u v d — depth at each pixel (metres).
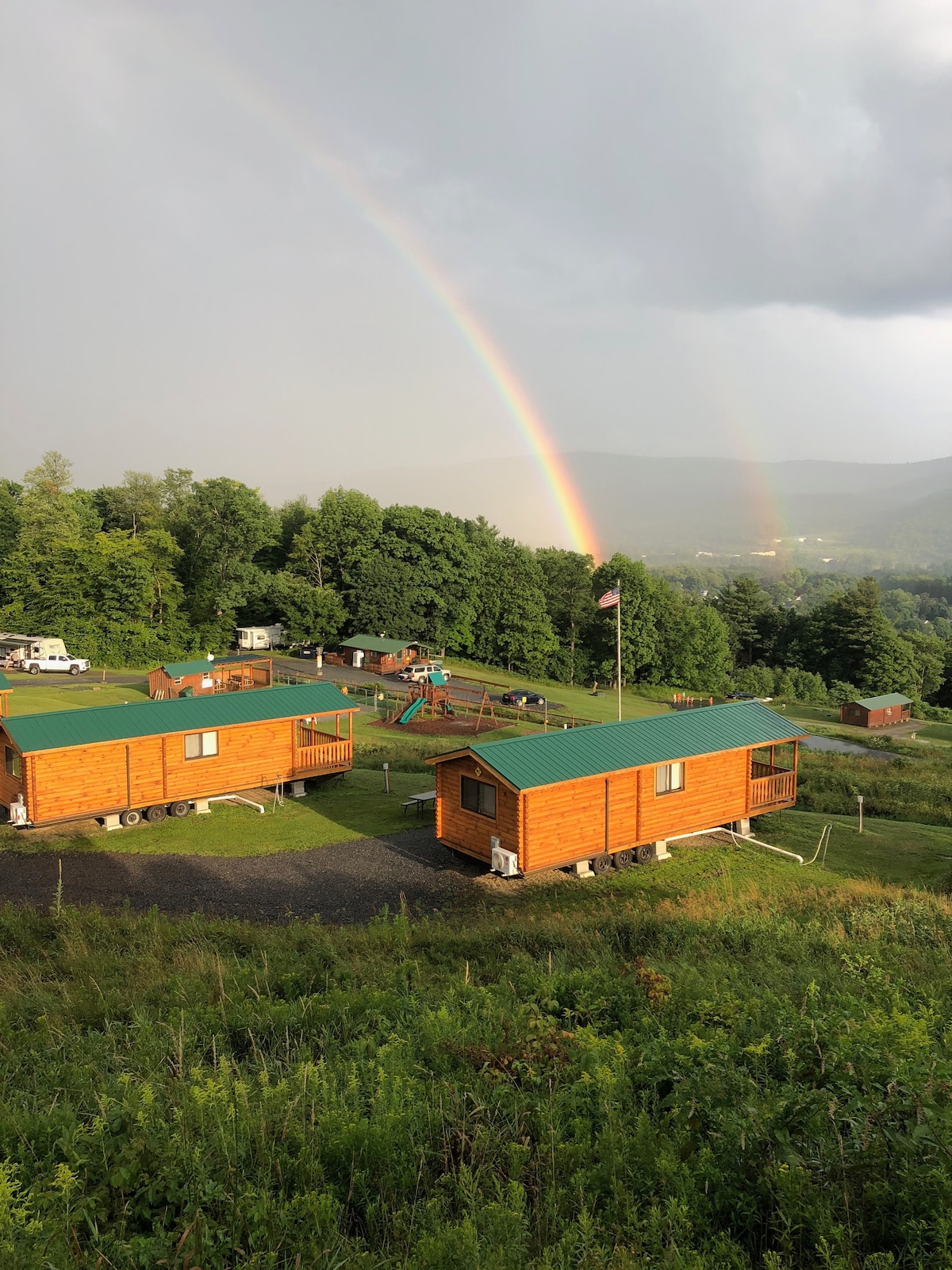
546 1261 5.24
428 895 20.83
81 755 25.30
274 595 87.25
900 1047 7.25
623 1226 5.59
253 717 28.64
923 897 19.98
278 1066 9.00
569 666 100.75
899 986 11.80
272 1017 10.74
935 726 87.12
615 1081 7.89
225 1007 11.36
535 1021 9.91
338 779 33.34
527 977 12.76
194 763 27.64
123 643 72.69
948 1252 4.87
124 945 15.66
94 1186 6.41
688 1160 6.38
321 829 26.42
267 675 64.88
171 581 77.69
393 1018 11.20
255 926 17.31
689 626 107.62
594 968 13.13
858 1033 7.71
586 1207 5.94
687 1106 6.86
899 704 86.38
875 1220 5.39
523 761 21.72
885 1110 6.14
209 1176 6.47
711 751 25.03
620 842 23.38
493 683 82.44
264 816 27.80
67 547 72.38
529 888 21.52
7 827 25.56
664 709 84.25
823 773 41.78
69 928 16.30
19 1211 5.55
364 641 76.38
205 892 20.64
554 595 107.75
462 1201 6.19
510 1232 5.59
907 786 38.72
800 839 27.27
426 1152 6.92
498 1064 8.80
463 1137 6.80
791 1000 11.23
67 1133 6.79
